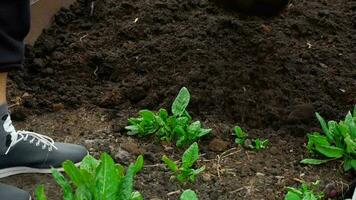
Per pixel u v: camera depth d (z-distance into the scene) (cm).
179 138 212
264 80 229
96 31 253
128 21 254
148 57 238
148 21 252
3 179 201
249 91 226
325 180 201
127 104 226
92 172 183
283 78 231
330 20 258
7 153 197
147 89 229
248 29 244
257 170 204
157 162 205
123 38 248
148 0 262
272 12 216
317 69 235
